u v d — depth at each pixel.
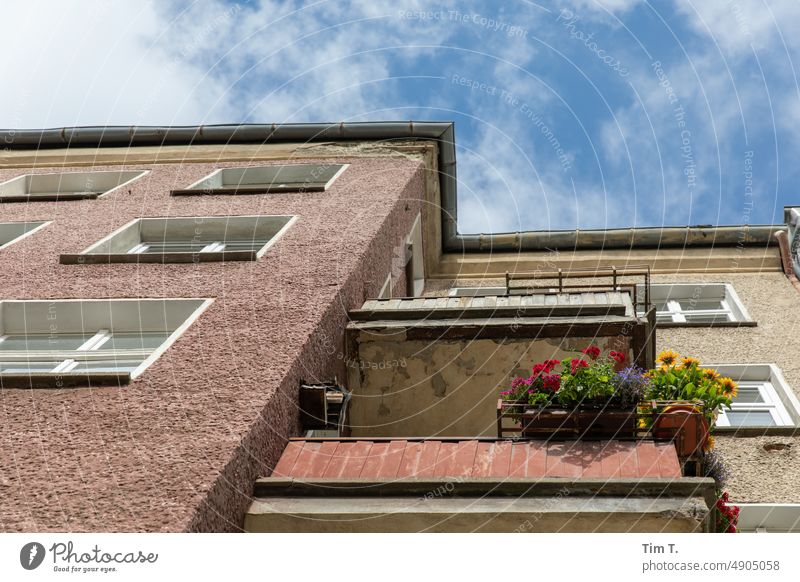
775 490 8.36
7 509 4.96
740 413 10.94
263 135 16.09
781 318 13.33
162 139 16.39
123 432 5.82
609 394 6.48
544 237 16.31
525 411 6.55
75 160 16.16
